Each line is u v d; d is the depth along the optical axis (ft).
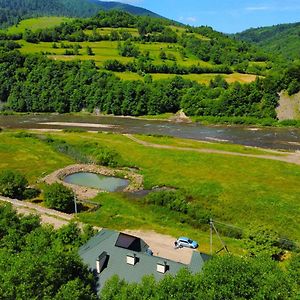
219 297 106.52
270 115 600.80
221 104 625.00
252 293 107.34
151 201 292.61
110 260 155.33
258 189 310.65
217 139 501.97
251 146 465.06
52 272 121.49
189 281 114.01
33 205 285.43
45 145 454.40
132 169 375.66
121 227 252.62
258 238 206.18
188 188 318.24
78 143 456.04
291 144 473.26
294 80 614.34
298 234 243.81
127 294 119.85
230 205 284.41
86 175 367.04
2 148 439.63
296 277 131.44
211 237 229.86
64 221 260.01
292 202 286.05
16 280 116.67
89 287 127.95
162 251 219.61
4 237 169.17
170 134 530.68
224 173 349.41
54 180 346.74
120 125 593.42
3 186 304.91
